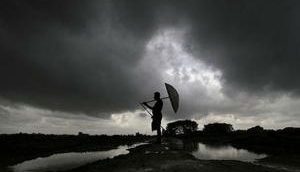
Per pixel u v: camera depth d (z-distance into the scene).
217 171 7.54
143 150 13.03
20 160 14.12
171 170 7.59
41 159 14.50
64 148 19.94
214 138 38.31
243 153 16.48
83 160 13.96
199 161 9.02
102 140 28.47
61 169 11.49
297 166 10.08
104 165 9.38
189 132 47.75
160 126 15.65
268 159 12.22
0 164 12.98
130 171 7.79
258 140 25.75
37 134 28.05
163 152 11.52
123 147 20.78
